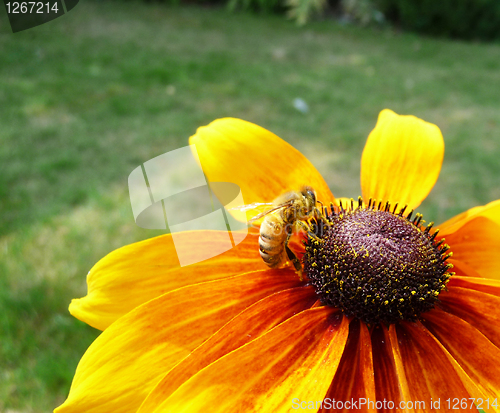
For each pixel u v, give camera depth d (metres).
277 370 0.05
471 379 0.05
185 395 0.05
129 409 0.05
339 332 0.05
